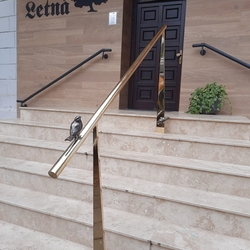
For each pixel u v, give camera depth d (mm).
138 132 2012
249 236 1249
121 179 1656
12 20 3514
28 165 1929
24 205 1562
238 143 1639
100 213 1023
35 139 2305
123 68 3102
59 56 3326
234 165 1600
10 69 3625
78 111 2373
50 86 3408
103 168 1768
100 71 3123
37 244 1414
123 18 2963
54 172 864
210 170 1482
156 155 1803
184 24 2943
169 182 1595
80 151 1838
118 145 1960
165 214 1409
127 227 1328
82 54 3199
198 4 2637
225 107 2584
